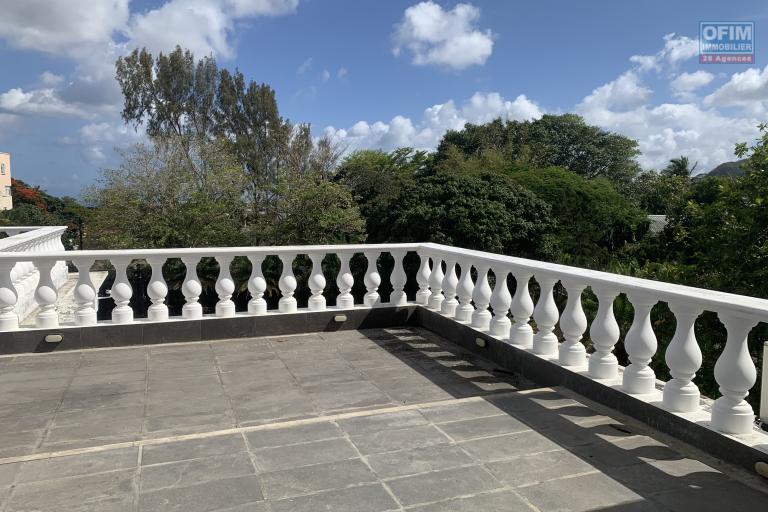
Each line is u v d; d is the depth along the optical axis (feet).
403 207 49.98
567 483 9.80
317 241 57.67
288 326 22.80
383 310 24.25
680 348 11.81
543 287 16.83
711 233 36.06
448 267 22.81
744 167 35.55
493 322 19.25
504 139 144.25
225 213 59.47
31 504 9.02
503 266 18.48
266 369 17.90
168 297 55.06
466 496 9.34
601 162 156.46
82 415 13.78
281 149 106.32
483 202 47.06
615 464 10.53
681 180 68.85
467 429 12.29
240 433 12.00
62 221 123.24
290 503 9.07
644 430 12.18
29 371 17.34
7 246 24.12
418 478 9.98
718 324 29.19
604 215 67.97
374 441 11.62
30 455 10.82
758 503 9.05
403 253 24.72
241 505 9.02
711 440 10.87
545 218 50.03
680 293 11.53
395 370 17.99
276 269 49.06
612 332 14.15
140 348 20.26
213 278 50.96
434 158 131.54
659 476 10.05
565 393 14.73
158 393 15.46
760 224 32.63
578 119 162.61
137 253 20.38
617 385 13.69
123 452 10.99
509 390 16.08
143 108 123.03
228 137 119.96
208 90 129.90
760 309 9.79
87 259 19.80
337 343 21.47
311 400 15.08
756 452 9.96
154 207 58.18
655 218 113.91
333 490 9.52
